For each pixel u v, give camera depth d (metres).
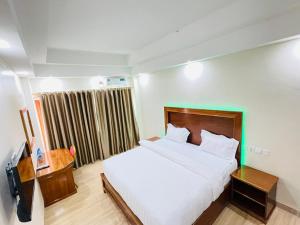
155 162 2.78
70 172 3.00
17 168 1.10
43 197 2.74
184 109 3.42
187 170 2.46
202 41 2.45
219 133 2.93
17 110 2.14
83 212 2.61
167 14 2.03
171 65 3.13
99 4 1.64
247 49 2.13
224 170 2.34
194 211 1.82
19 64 2.07
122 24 2.19
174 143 3.47
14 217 1.23
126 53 3.90
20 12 1.46
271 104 2.17
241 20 1.94
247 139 2.51
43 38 2.13
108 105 4.43
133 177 2.37
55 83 3.78
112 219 2.44
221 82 2.69
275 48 2.02
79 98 4.01
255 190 2.38
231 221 2.20
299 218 2.13
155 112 4.31
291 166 2.12
